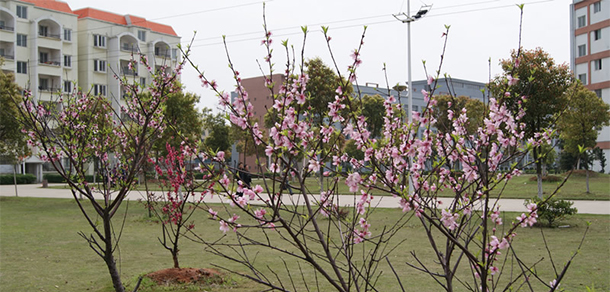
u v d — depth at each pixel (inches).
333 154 127.6
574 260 322.0
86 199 877.8
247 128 113.7
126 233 474.9
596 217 537.0
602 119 951.6
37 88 1673.2
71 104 236.8
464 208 127.6
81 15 1860.2
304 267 313.3
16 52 1652.3
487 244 135.5
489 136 123.2
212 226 517.0
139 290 259.4
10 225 543.2
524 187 987.9
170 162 299.4
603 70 1697.8
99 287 270.2
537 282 270.1
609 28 1669.5
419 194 125.5
